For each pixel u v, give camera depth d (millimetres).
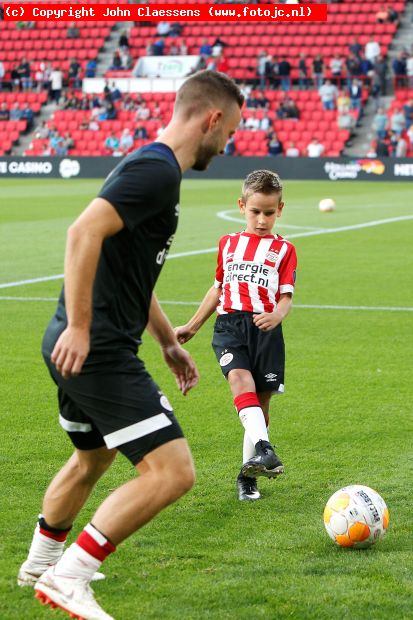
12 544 5832
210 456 7695
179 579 5340
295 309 14391
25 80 54969
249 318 6867
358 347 11859
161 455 4691
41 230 24938
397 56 51969
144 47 55375
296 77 50938
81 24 57469
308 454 7734
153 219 4723
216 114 4895
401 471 7270
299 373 10531
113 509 4707
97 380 4738
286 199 34750
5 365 10836
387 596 5098
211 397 9562
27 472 7230
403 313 14109
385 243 22328
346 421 8680
